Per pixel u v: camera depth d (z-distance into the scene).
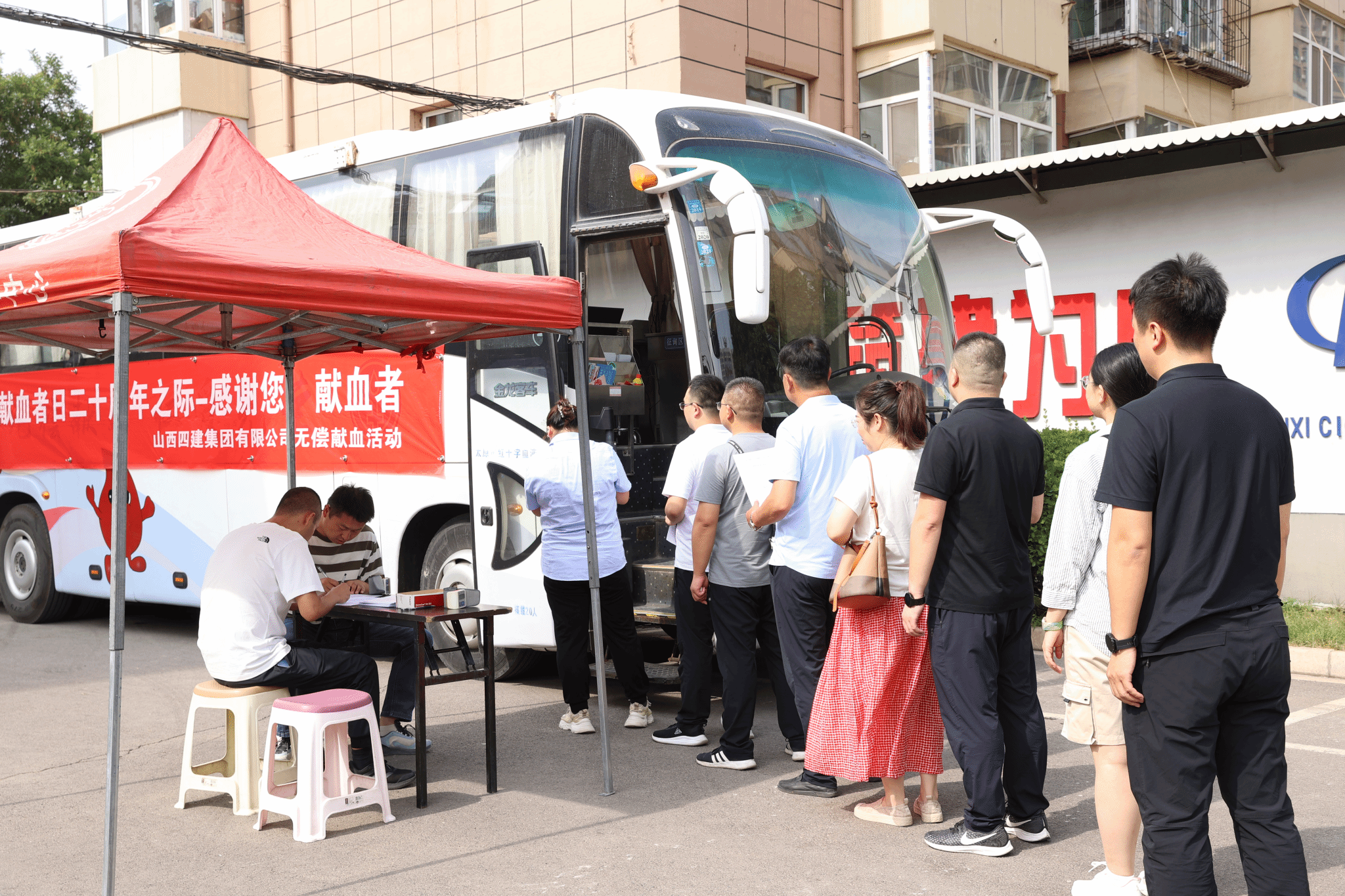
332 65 17.70
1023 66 16.02
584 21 14.41
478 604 5.22
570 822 4.78
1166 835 3.00
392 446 7.81
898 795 4.67
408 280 4.48
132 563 9.63
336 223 4.96
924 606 4.33
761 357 6.54
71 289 3.93
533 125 7.20
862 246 7.19
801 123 7.50
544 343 6.84
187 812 5.05
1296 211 9.29
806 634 5.03
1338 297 9.11
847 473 4.80
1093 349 10.40
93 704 7.20
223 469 8.92
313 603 5.09
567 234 6.89
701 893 4.00
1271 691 2.98
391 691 5.57
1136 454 2.99
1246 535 2.97
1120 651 3.04
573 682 6.22
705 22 13.61
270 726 4.80
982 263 11.01
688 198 6.48
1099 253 10.34
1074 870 4.16
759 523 5.04
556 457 6.01
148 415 9.46
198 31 18.41
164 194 4.52
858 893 3.97
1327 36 19.45
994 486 4.23
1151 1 17.02
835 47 15.07
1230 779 3.05
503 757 5.80
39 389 10.41
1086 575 3.79
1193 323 3.07
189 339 5.89
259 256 4.10
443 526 7.66
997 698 4.41
